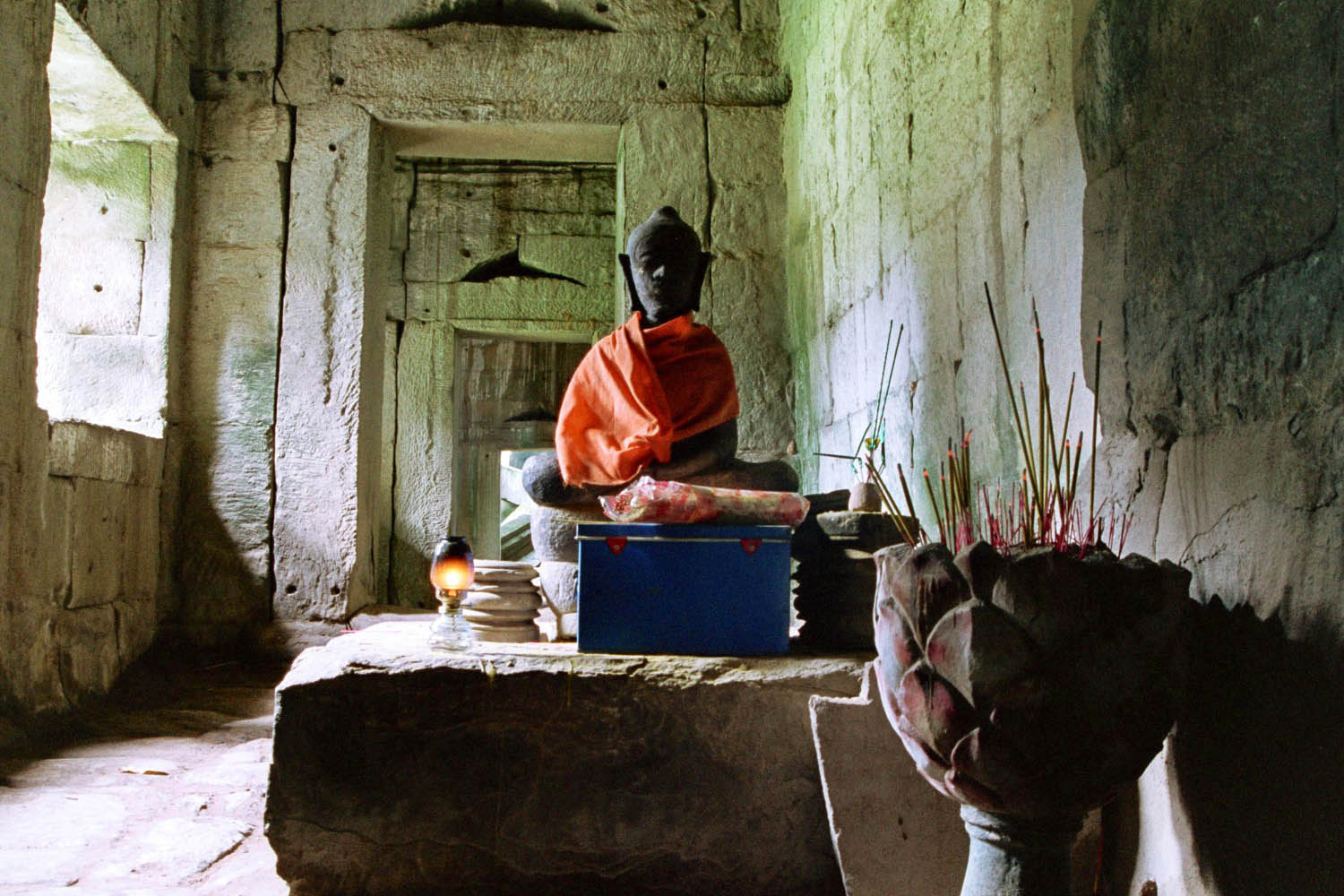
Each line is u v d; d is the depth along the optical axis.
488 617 2.88
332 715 2.34
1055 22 2.62
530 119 6.19
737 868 2.36
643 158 6.22
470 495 9.73
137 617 5.38
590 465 3.19
